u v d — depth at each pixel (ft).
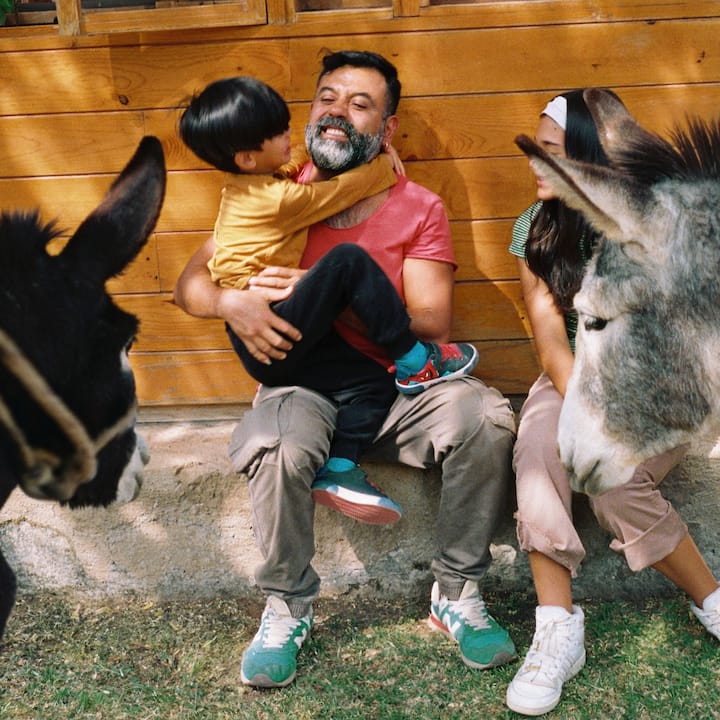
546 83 11.88
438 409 10.83
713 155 8.10
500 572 12.21
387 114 11.46
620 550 10.73
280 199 10.55
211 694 10.62
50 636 11.64
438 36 11.80
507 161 12.12
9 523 12.29
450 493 10.83
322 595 12.30
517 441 10.81
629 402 8.07
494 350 12.59
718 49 11.72
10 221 7.01
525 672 10.24
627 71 11.81
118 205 7.21
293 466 10.37
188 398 12.75
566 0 11.70
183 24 11.78
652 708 10.11
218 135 10.31
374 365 11.09
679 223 7.73
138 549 12.29
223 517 12.20
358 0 12.14
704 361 7.86
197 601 12.32
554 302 10.89
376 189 11.34
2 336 6.46
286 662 10.68
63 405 6.76
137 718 10.28
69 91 12.04
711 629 10.92
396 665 10.94
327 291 10.33
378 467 11.91
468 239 12.34
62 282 6.94
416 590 12.24
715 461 11.68
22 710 10.42
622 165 8.14
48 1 12.64
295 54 11.90
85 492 7.74
